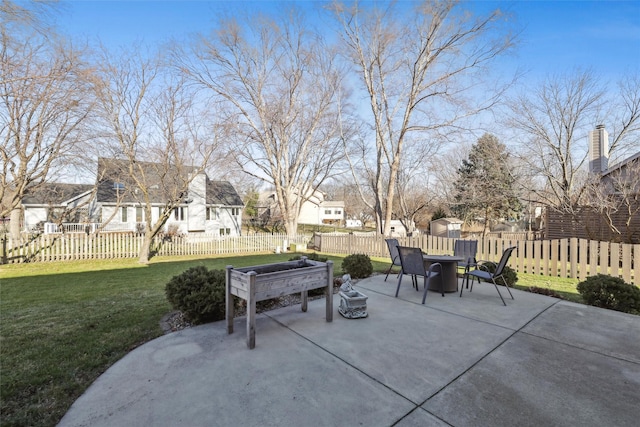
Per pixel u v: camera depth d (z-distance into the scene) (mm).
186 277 3967
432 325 3768
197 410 2148
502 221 26484
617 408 2152
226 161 14359
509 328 3666
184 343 3248
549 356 2941
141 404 2219
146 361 2855
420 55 13625
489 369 2691
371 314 4199
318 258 6430
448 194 20312
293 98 17234
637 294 4320
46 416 2096
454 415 2078
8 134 8602
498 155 13547
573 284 6441
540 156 12414
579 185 11938
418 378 2547
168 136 10656
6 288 6035
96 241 11273
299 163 19078
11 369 2699
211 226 24016
